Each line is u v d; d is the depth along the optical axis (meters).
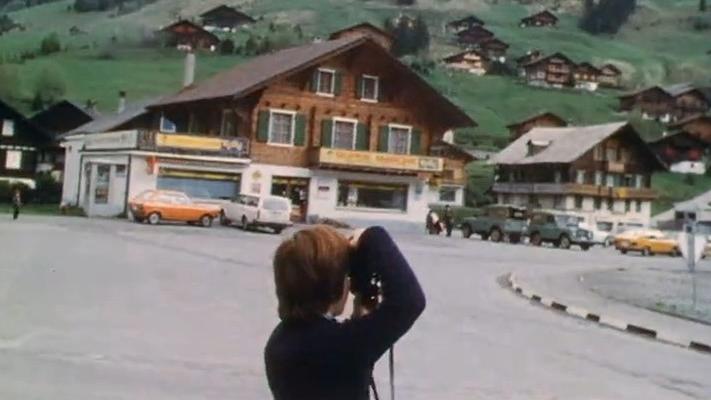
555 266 37.41
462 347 14.07
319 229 2.91
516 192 100.56
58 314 14.37
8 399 8.48
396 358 12.54
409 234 60.19
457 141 135.75
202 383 9.83
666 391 11.62
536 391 10.85
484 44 199.75
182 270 23.67
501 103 168.38
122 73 156.25
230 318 15.33
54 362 10.48
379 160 61.09
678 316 21.06
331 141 62.44
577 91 181.62
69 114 104.06
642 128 155.88
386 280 2.80
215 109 62.22
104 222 48.22
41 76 137.62
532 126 135.00
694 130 144.25
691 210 100.88
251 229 50.25
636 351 15.43
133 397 8.95
